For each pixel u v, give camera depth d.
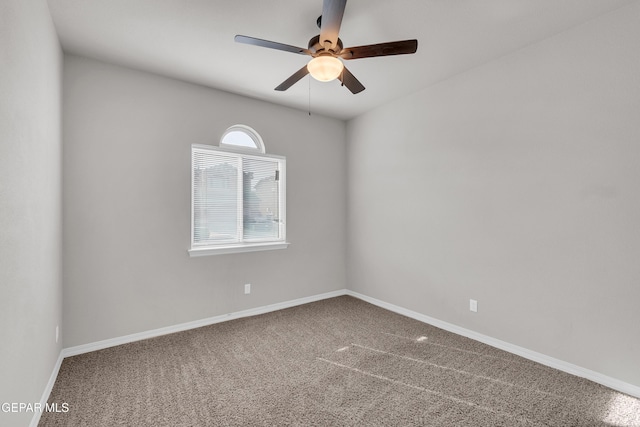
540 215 2.44
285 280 3.88
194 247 3.28
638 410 1.87
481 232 2.84
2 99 1.24
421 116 3.38
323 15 1.59
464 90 2.96
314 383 2.17
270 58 2.68
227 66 2.83
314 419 1.80
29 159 1.58
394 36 2.34
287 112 3.89
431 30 2.27
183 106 3.13
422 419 1.80
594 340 2.17
